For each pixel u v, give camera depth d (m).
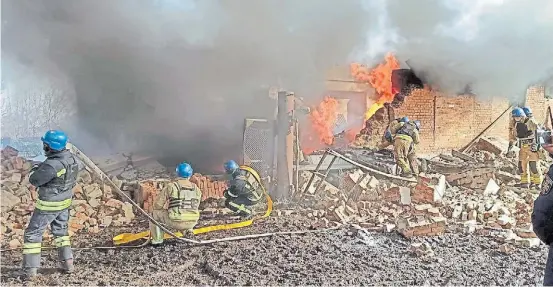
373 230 6.55
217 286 4.43
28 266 4.59
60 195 4.70
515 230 6.39
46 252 5.57
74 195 7.66
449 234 6.37
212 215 7.80
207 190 8.84
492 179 9.56
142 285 4.44
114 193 8.06
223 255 5.40
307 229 6.74
